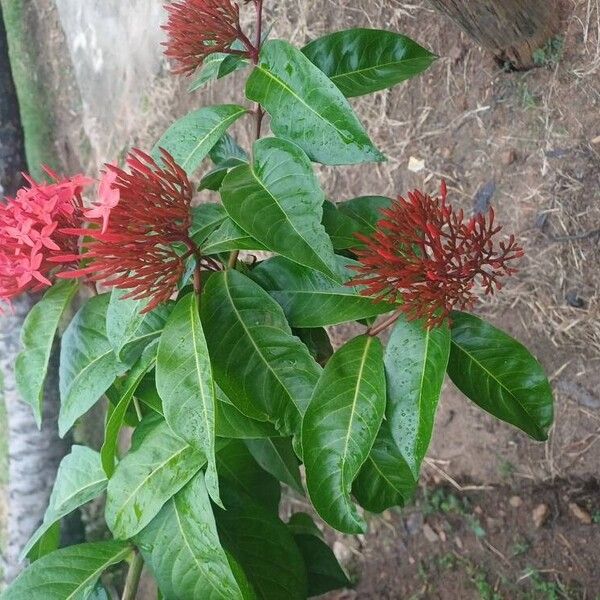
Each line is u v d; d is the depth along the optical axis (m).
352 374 0.51
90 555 0.59
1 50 1.59
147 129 1.44
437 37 0.97
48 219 0.49
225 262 0.58
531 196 0.90
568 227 0.87
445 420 1.03
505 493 1.00
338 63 0.60
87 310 0.59
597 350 0.87
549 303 0.90
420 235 0.47
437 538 1.07
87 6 1.53
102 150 1.58
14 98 1.58
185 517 0.55
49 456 1.42
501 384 0.54
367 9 1.04
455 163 0.98
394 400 0.50
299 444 0.52
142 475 0.56
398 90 1.02
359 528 0.50
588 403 0.89
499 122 0.93
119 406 0.53
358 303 0.53
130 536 0.55
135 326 0.51
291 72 0.52
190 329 0.49
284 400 0.52
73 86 1.63
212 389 0.47
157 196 0.46
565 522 0.94
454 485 1.04
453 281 0.47
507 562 0.99
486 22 0.79
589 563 0.92
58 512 0.63
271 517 0.63
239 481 0.71
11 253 0.49
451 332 0.54
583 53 0.83
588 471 0.91
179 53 0.54
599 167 0.84
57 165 1.71
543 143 0.89
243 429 0.56
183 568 0.56
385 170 1.06
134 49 1.43
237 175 0.51
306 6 1.11
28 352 0.61
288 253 0.47
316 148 0.51
